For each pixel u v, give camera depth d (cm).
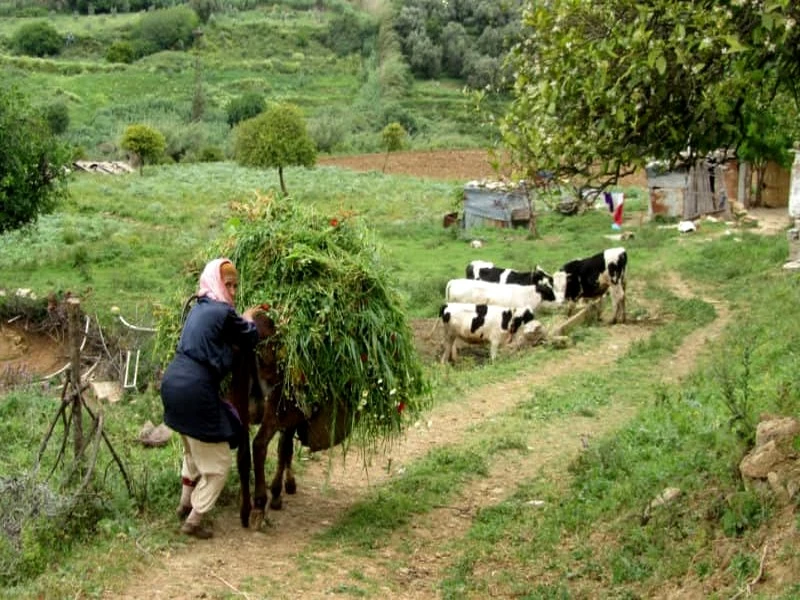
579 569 781
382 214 4472
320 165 6475
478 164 6519
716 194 3734
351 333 839
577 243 3397
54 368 1919
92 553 749
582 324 2211
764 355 1409
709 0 746
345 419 867
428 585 767
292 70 10350
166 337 913
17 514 765
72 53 10738
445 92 8950
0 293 2405
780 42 717
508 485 1052
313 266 841
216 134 8131
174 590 696
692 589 686
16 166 2150
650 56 730
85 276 2755
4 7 12412
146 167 6259
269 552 796
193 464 825
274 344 823
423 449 1191
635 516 843
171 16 11069
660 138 830
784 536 683
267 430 843
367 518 903
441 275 2841
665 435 1066
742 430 891
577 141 821
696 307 2227
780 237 2981
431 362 1977
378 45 10456
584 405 1385
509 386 1577
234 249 869
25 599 657
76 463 860
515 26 6956
